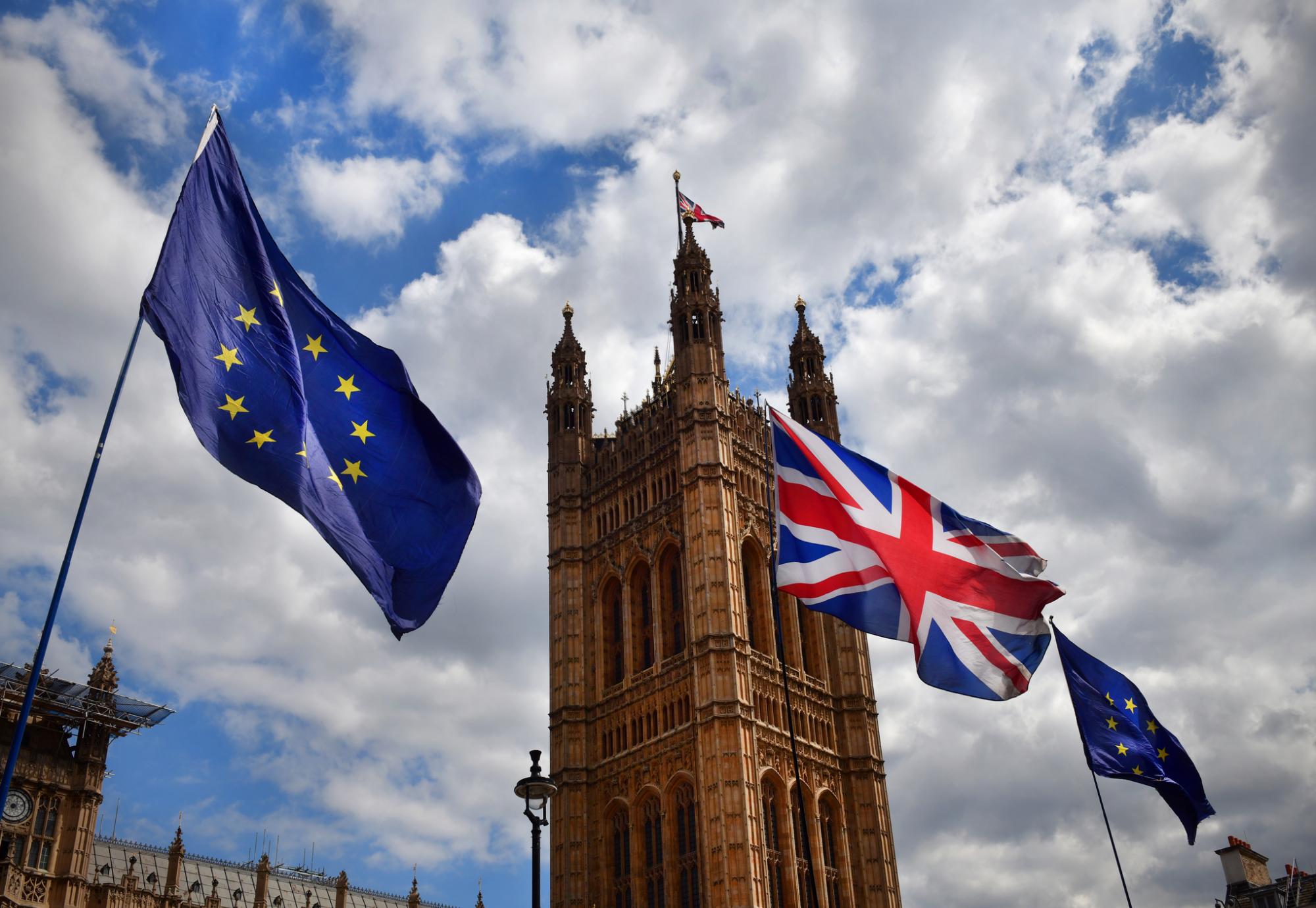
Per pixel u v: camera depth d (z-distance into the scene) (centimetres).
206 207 2591
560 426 11162
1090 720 4509
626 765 9269
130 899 7112
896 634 3584
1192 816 4503
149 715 7194
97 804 6912
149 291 2453
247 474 2473
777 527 3703
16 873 6412
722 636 8956
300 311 2734
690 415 9931
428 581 2669
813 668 9875
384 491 2686
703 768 8556
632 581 10031
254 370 2541
